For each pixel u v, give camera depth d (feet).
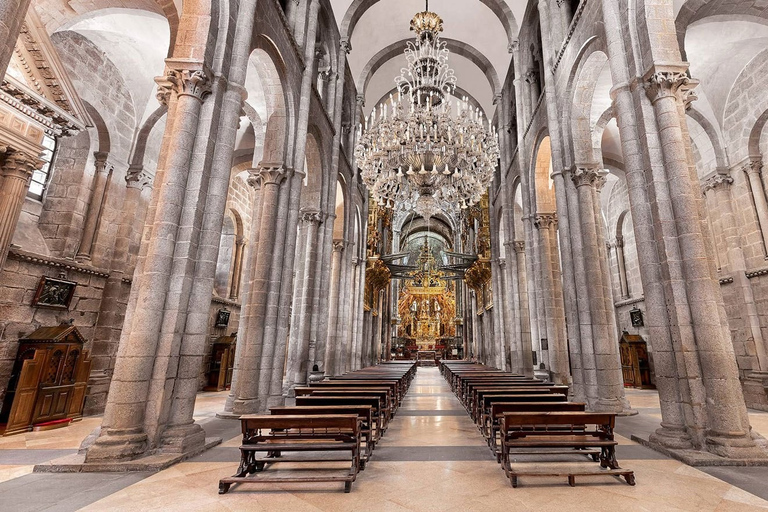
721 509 12.53
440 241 156.97
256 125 39.24
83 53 34.60
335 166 52.75
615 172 59.72
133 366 17.88
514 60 56.80
